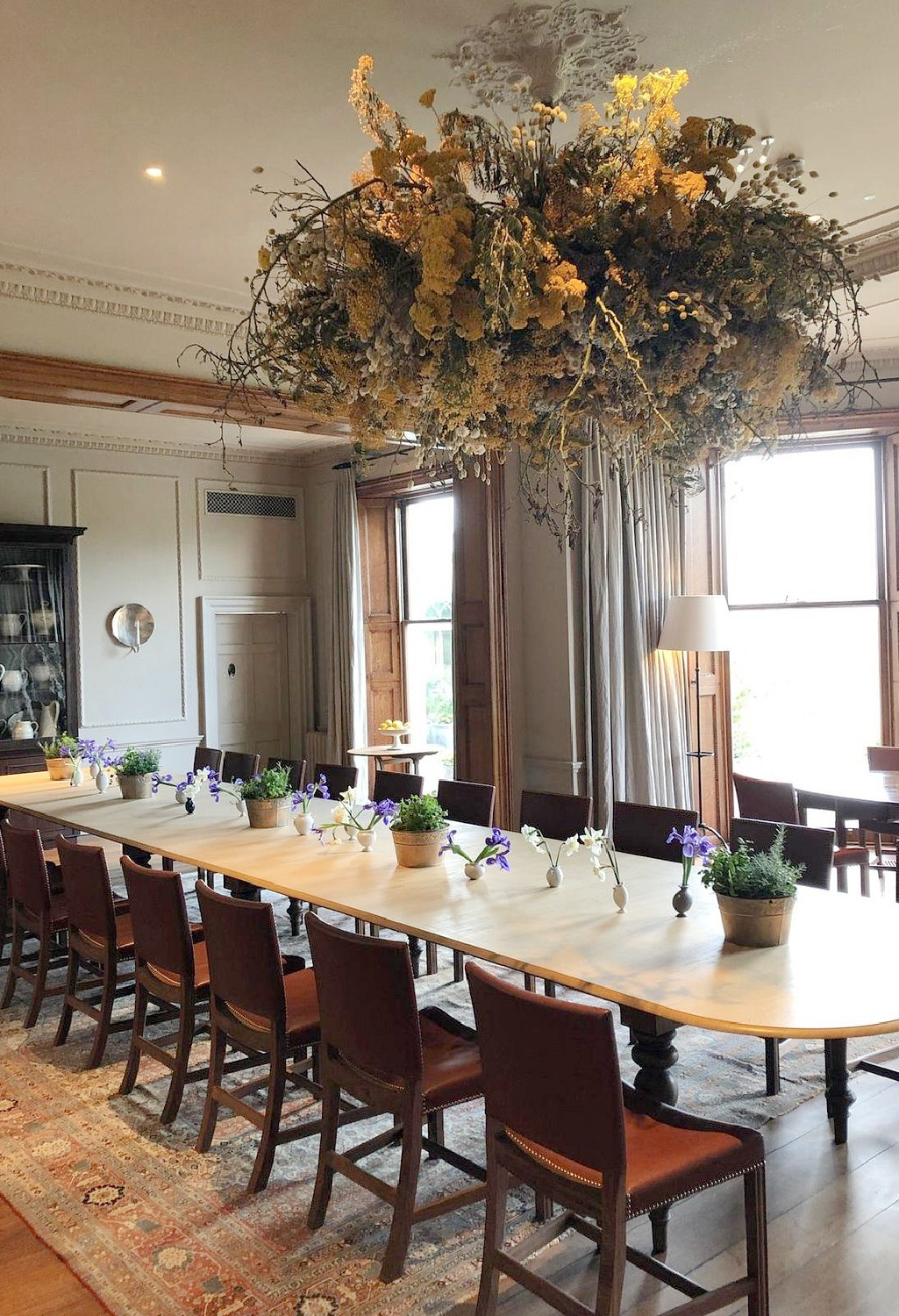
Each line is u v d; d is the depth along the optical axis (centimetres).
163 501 877
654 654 647
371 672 905
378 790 556
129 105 334
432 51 305
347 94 329
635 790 635
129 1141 331
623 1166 195
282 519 953
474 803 494
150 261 475
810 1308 236
